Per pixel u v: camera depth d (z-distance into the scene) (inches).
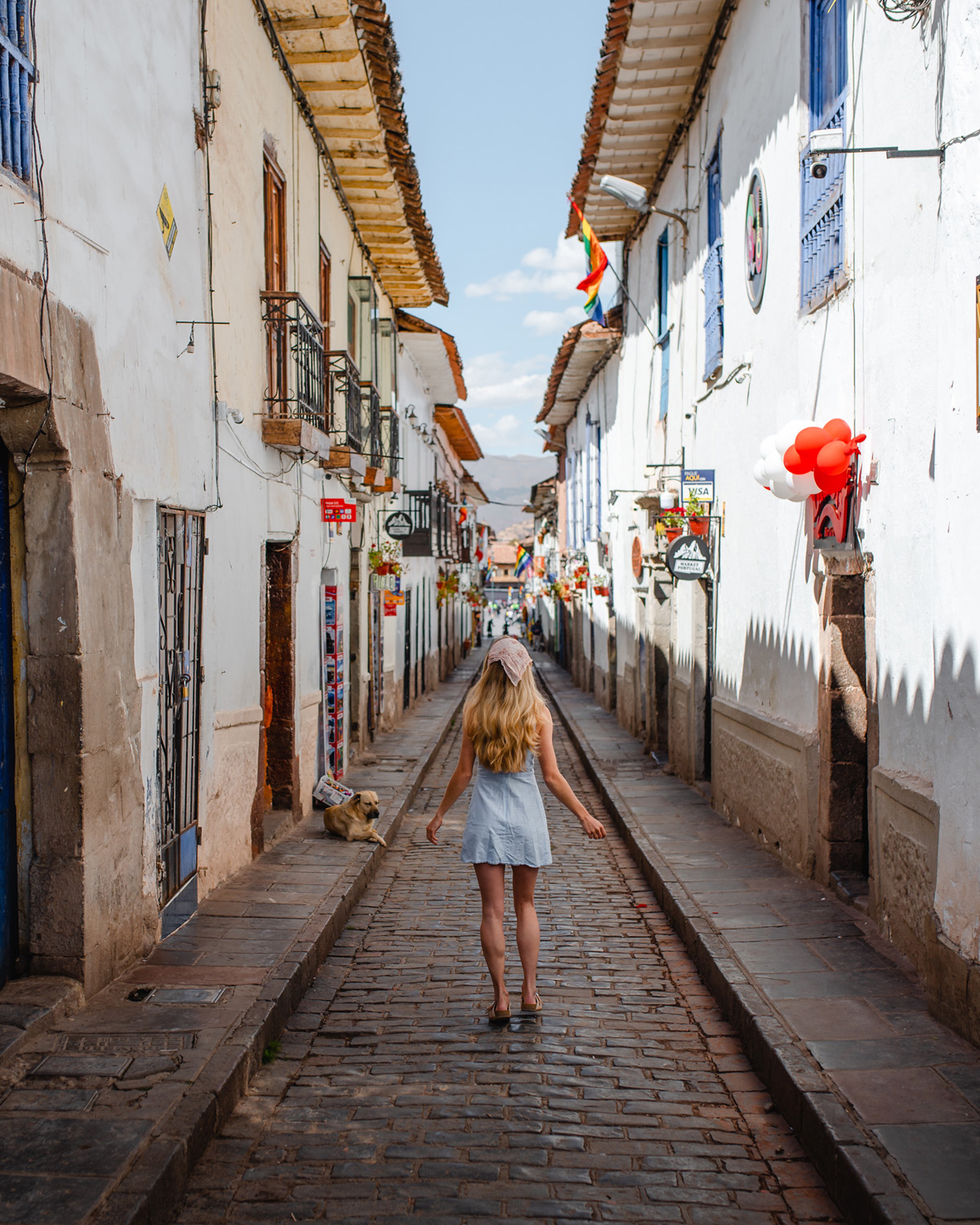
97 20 195.3
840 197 264.7
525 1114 165.6
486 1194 141.1
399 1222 134.0
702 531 416.2
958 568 176.6
